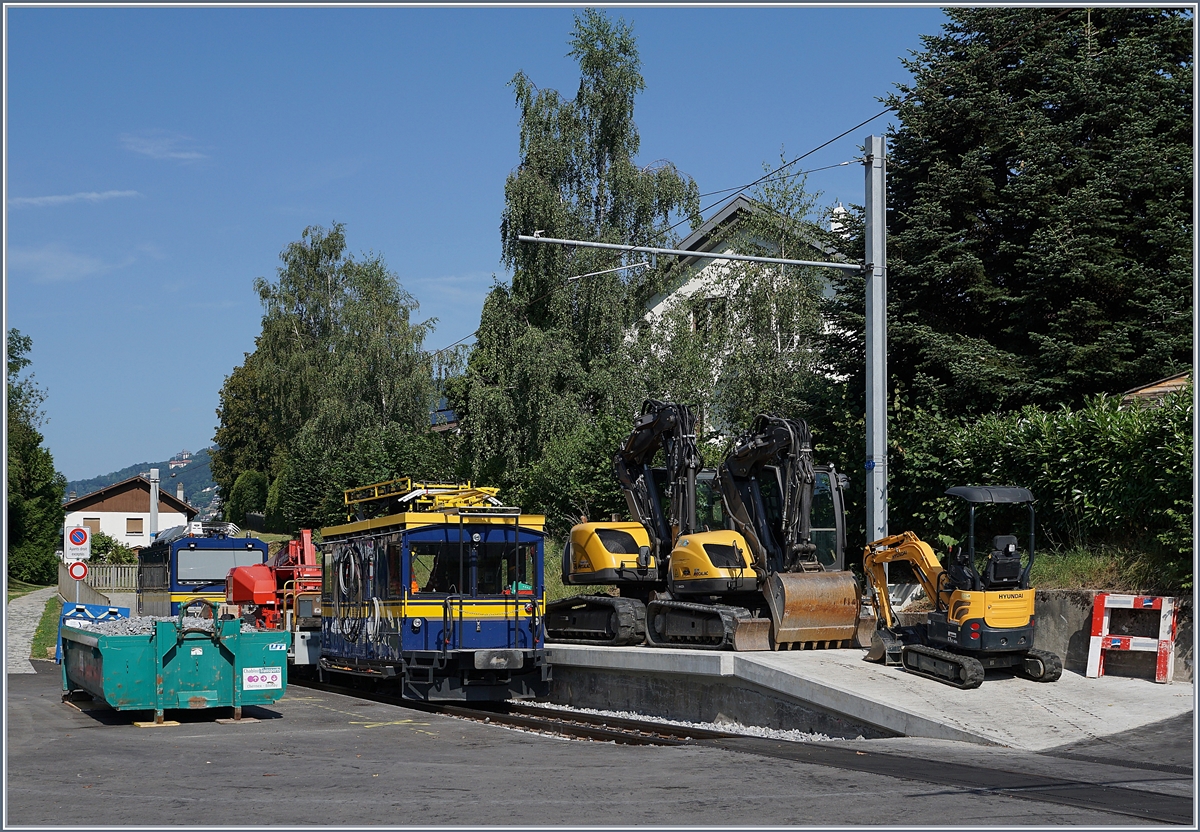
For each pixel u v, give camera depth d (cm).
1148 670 1633
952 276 2333
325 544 2256
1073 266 2169
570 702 2098
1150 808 931
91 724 1559
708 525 2055
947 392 2281
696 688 1788
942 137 2447
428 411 4931
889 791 1006
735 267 3116
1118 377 2141
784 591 1762
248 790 1030
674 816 900
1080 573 1794
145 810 939
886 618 1775
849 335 2562
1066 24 2417
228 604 2589
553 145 4019
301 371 5847
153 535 4534
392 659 1859
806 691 1554
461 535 1873
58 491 7125
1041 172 2289
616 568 2022
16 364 7869
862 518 2355
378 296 5172
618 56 4131
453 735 1437
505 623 1883
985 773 1102
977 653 1588
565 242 1948
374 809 937
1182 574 1634
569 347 3828
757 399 2977
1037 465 1939
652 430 2044
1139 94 2278
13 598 5141
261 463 9644
